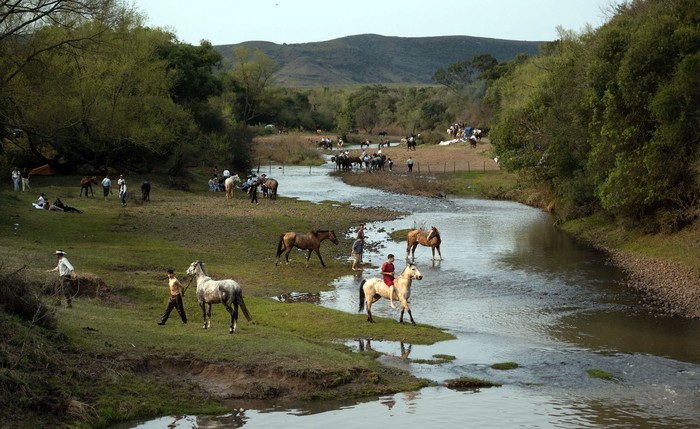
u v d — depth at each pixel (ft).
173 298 74.64
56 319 65.26
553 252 132.16
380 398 59.77
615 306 92.48
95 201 175.52
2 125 148.46
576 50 176.24
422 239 123.44
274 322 81.76
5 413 49.14
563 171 170.71
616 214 143.02
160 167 243.40
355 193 232.53
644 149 124.06
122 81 204.95
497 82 431.02
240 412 55.83
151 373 61.00
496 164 298.76
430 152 357.20
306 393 59.82
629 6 153.28
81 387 55.42
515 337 78.84
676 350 73.61
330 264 119.85
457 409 56.75
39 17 127.44
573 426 52.70
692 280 102.78
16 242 113.91
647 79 122.62
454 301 95.71
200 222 154.10
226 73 502.79
